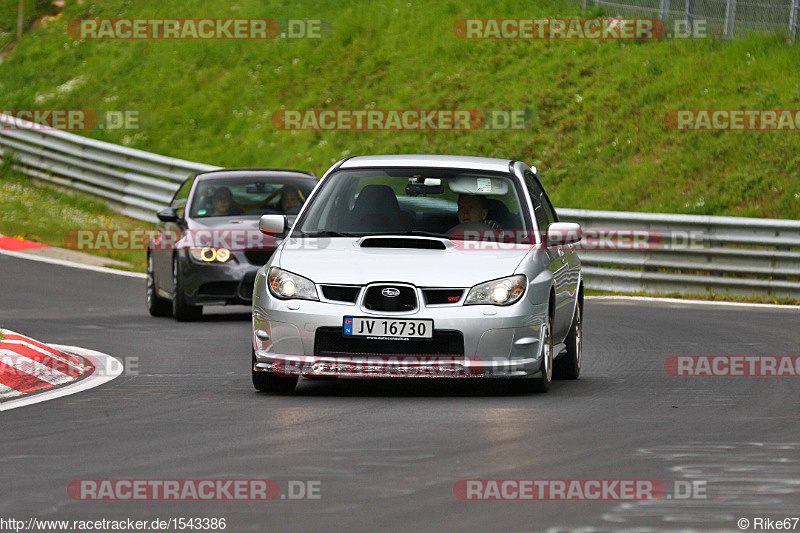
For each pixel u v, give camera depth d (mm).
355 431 25594
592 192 81250
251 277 50250
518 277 30953
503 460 22406
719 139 81938
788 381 34375
